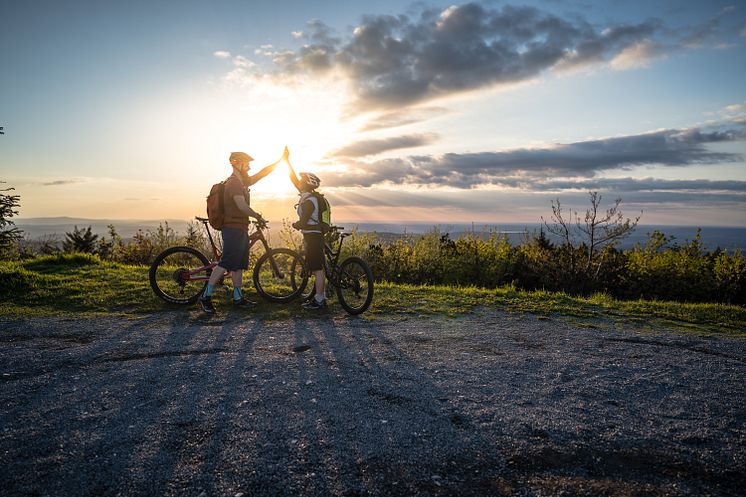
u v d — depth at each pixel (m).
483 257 12.40
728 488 2.57
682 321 7.17
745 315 7.66
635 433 3.18
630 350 5.29
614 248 12.02
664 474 2.69
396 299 7.89
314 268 6.80
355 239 12.66
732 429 3.29
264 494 2.42
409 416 3.34
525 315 7.11
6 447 2.85
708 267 11.48
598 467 2.74
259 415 3.31
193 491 2.44
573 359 4.86
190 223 13.89
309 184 6.80
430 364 4.54
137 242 14.52
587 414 3.48
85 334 5.42
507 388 3.95
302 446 2.89
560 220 12.05
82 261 10.02
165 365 4.36
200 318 6.32
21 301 6.93
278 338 5.38
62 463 2.68
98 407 3.42
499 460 2.79
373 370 4.31
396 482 2.54
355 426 3.17
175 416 3.28
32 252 16.34
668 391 4.01
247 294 7.62
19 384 3.85
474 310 7.37
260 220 6.90
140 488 2.46
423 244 12.74
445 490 2.48
